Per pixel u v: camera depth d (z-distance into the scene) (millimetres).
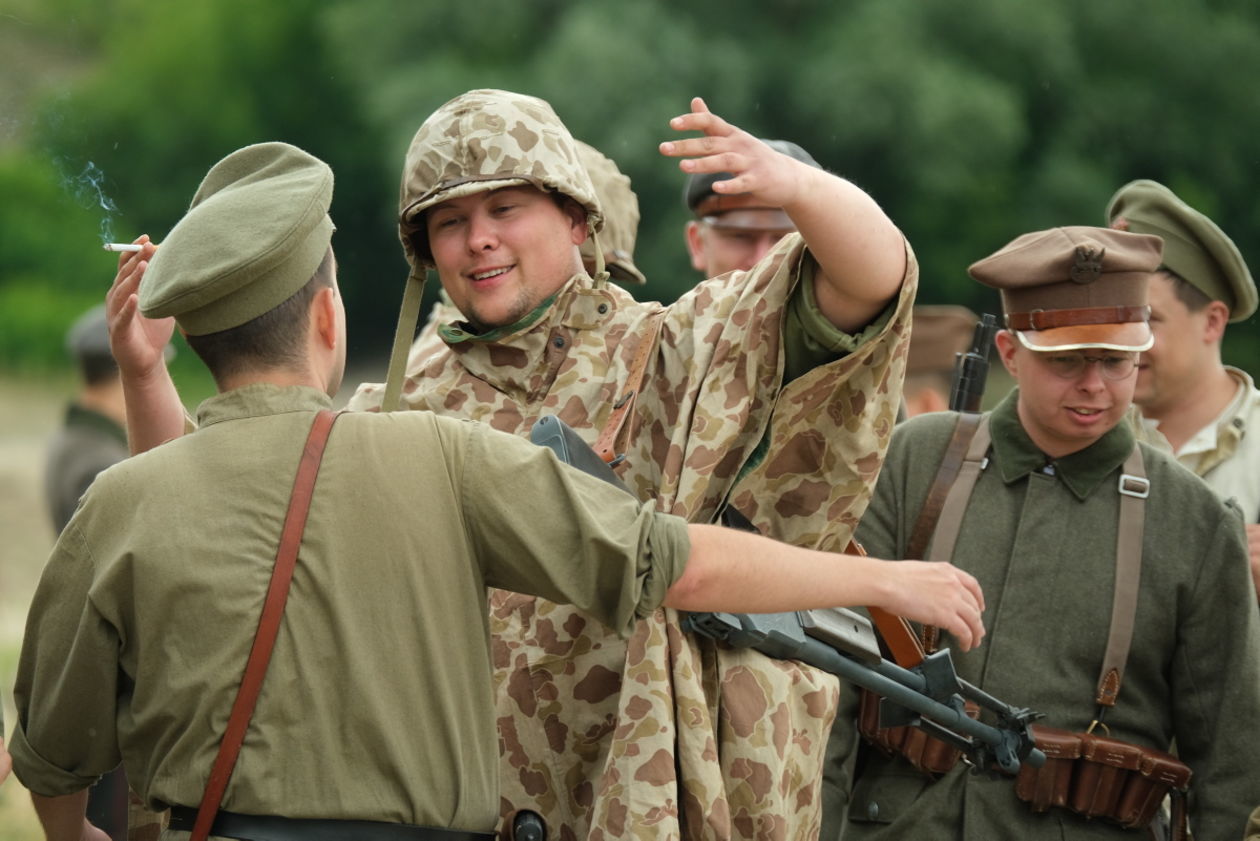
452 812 7105
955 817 10336
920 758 10367
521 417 8805
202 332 7348
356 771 6977
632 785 8031
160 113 71000
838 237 7754
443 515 7172
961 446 10930
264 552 7055
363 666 6984
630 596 7152
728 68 54594
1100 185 60906
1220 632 10391
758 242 13000
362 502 7098
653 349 8703
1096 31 62406
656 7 55219
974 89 56688
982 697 9258
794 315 8281
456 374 9016
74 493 15312
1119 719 10367
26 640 7594
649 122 53125
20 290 73375
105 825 13977
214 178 7730
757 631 8141
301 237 7355
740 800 8320
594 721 8445
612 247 12758
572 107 53062
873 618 9016
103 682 7324
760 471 8633
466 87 57719
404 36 60156
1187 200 63344
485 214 8664
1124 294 10375
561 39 55188
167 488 7184
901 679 8891
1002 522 10688
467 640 7223
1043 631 10445
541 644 8492
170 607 7043
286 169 7602
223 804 6945
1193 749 10484
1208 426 12375
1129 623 10336
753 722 8359
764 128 56250
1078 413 10422
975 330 11312
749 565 7398
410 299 8961
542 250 8758
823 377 8281
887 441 8562
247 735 6953
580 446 7852
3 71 14125
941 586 7758
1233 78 63750
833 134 56406
